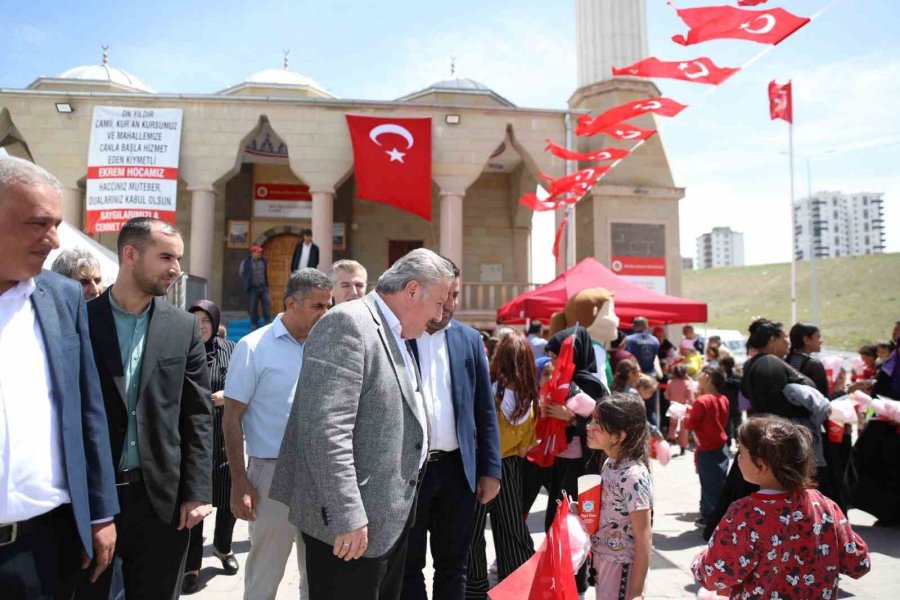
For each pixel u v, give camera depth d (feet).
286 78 75.46
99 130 54.24
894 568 16.80
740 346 80.48
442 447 11.68
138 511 9.25
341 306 8.84
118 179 53.93
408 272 9.09
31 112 55.01
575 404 14.62
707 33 15.64
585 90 64.23
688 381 34.04
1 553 6.91
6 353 7.15
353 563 8.14
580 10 66.95
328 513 7.75
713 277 341.41
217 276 70.64
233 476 11.82
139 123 54.90
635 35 64.75
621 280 32.73
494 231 75.72
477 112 58.34
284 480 8.98
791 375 16.19
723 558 8.66
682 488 27.45
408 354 9.43
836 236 449.06
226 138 56.59
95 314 9.45
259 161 70.54
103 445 8.21
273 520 11.83
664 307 30.83
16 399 7.14
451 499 11.59
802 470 8.70
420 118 56.49
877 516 21.01
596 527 10.74
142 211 53.88
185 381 10.03
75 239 24.09
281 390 12.13
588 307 19.56
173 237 9.66
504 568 14.21
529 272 75.41
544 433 15.17
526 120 58.75
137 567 9.34
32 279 7.63
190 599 14.48
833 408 16.78
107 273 24.72
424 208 55.62
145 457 9.21
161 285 9.55
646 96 63.26
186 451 9.86
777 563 8.42
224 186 71.92
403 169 55.57
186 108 56.49
